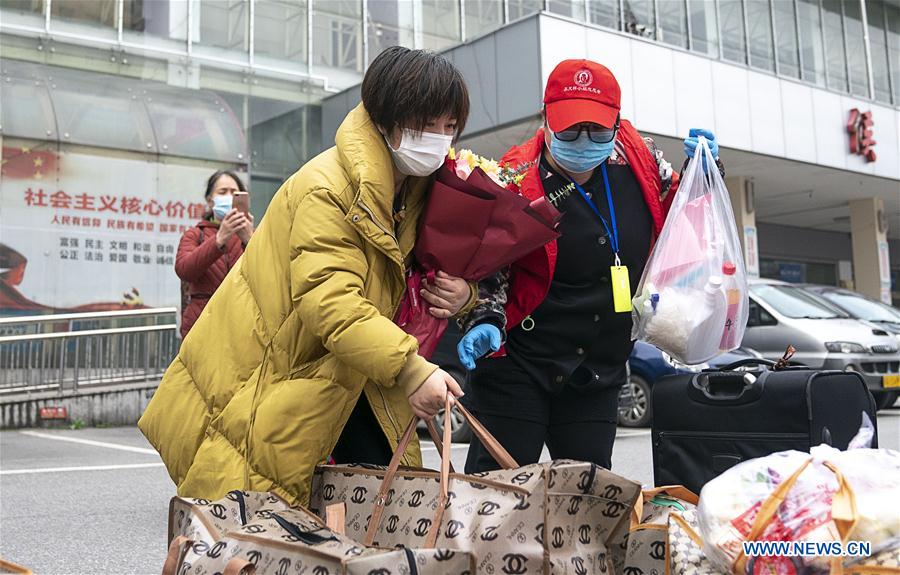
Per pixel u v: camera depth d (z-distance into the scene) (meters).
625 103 13.41
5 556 4.23
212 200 5.07
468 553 1.82
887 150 17.69
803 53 18.66
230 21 15.03
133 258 12.71
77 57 13.73
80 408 10.61
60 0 13.66
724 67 14.80
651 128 13.72
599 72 2.62
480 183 2.40
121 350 11.02
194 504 2.11
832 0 19.44
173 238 13.08
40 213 12.07
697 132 2.91
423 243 2.37
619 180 2.80
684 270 2.68
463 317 2.54
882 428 8.60
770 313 10.11
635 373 9.33
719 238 2.73
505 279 2.66
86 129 12.59
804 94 16.14
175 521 2.18
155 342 11.30
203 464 2.32
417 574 1.76
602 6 15.77
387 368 2.10
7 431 10.02
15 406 10.22
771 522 1.88
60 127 12.39
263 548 1.88
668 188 2.92
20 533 4.73
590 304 2.73
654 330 2.67
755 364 2.91
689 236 2.71
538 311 2.73
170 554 2.00
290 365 2.29
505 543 1.90
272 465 2.25
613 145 2.69
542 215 2.44
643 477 6.01
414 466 2.45
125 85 13.29
